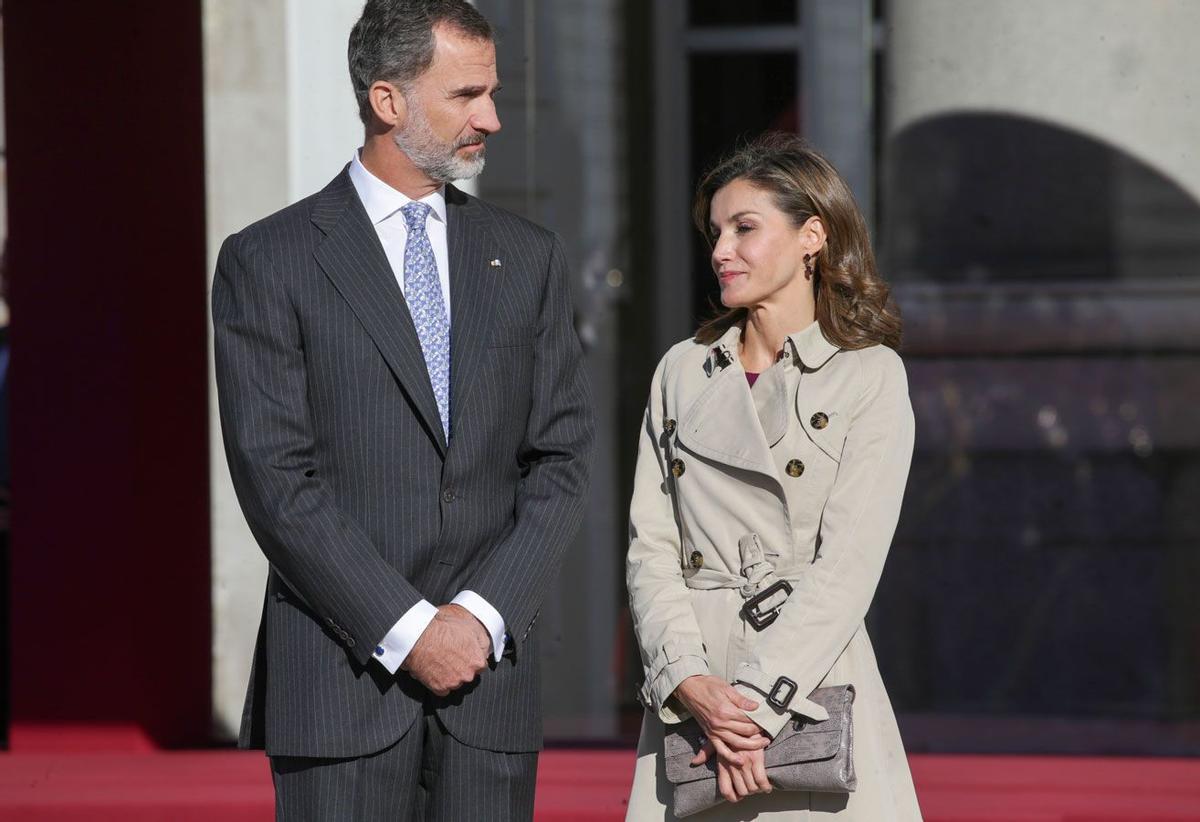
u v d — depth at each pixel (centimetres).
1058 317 1975
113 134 1677
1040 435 1984
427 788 1030
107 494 1695
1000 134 1970
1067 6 1934
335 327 986
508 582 992
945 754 1731
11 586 1702
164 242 1681
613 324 2027
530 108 1897
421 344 1009
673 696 997
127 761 1645
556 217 1961
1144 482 1969
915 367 2003
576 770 1591
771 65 2012
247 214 1664
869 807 981
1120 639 1972
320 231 1008
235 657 1700
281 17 1648
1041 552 1984
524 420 1041
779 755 963
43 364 1691
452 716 998
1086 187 1958
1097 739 1833
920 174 1991
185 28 1662
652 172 2014
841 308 1036
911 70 1984
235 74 1653
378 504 985
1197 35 1911
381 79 994
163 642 1703
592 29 1961
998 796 1484
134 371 1688
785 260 1029
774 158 1039
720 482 1021
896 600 2002
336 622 970
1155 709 1959
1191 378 1953
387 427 984
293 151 1656
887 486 1001
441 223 1038
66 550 1698
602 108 1972
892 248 2003
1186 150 1930
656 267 2030
